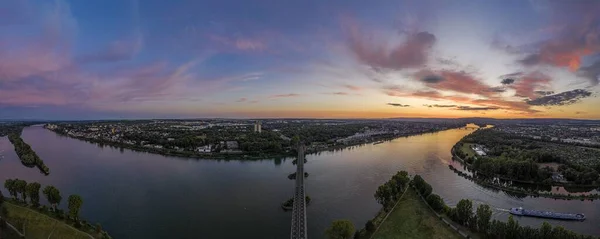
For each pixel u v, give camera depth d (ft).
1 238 623.77
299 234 622.95
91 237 641.40
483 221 636.48
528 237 573.74
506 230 595.06
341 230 581.94
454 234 640.99
